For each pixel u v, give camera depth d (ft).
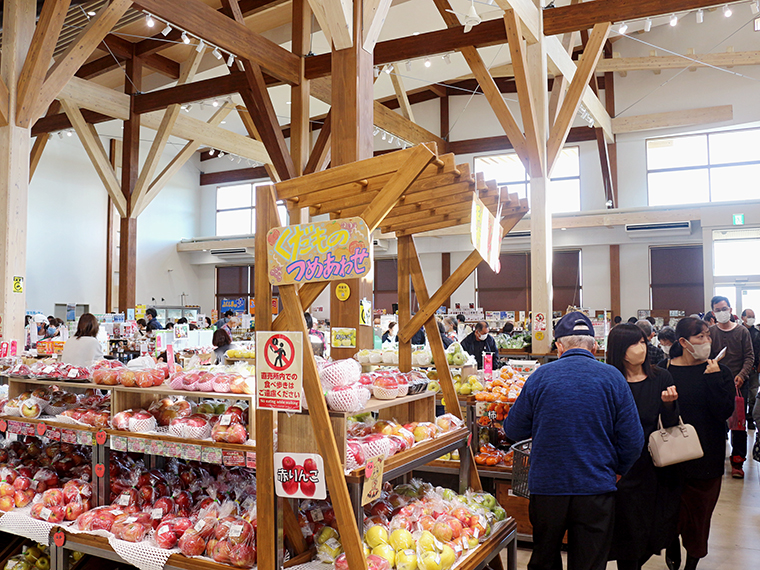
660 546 9.30
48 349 18.54
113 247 56.03
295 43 27.22
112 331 31.14
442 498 9.48
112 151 55.16
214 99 36.14
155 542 8.36
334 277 7.06
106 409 10.25
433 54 25.93
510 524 9.80
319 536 8.22
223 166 65.82
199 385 8.77
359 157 14.87
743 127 45.70
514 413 8.65
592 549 7.68
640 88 47.62
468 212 10.77
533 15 24.59
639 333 9.19
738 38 44.75
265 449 7.56
